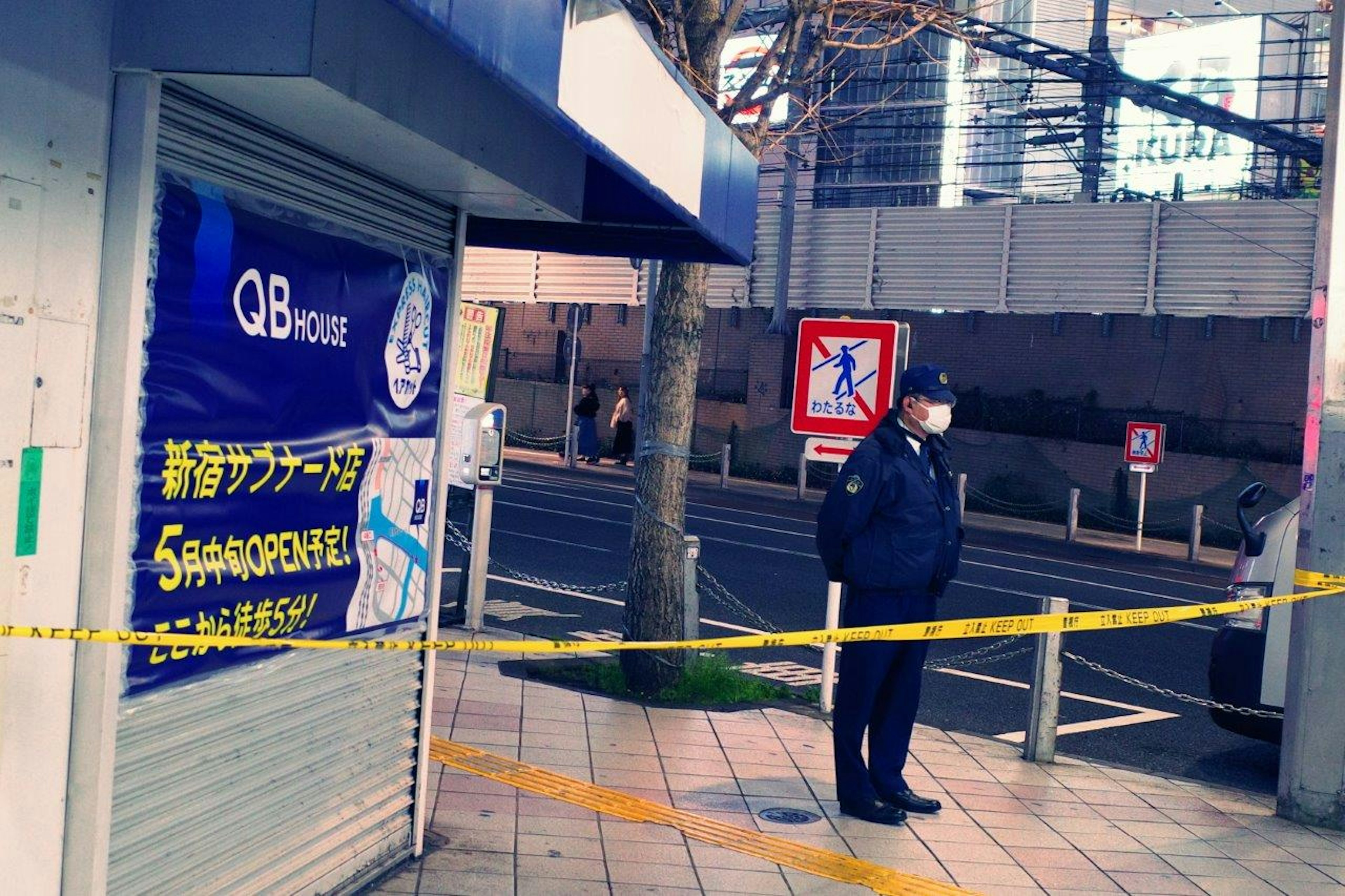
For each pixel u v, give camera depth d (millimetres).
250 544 3740
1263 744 8805
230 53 3016
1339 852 6125
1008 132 35875
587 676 8531
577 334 35344
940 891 5164
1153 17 54469
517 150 4457
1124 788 7051
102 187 3074
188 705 3527
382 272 4395
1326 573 6543
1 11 2699
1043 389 31094
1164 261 25969
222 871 3771
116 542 3139
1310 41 29469
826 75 11422
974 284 27875
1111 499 27750
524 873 4945
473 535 9961
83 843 3160
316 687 4168
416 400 4699
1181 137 34656
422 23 2592
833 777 6734
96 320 3096
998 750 7754
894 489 5906
